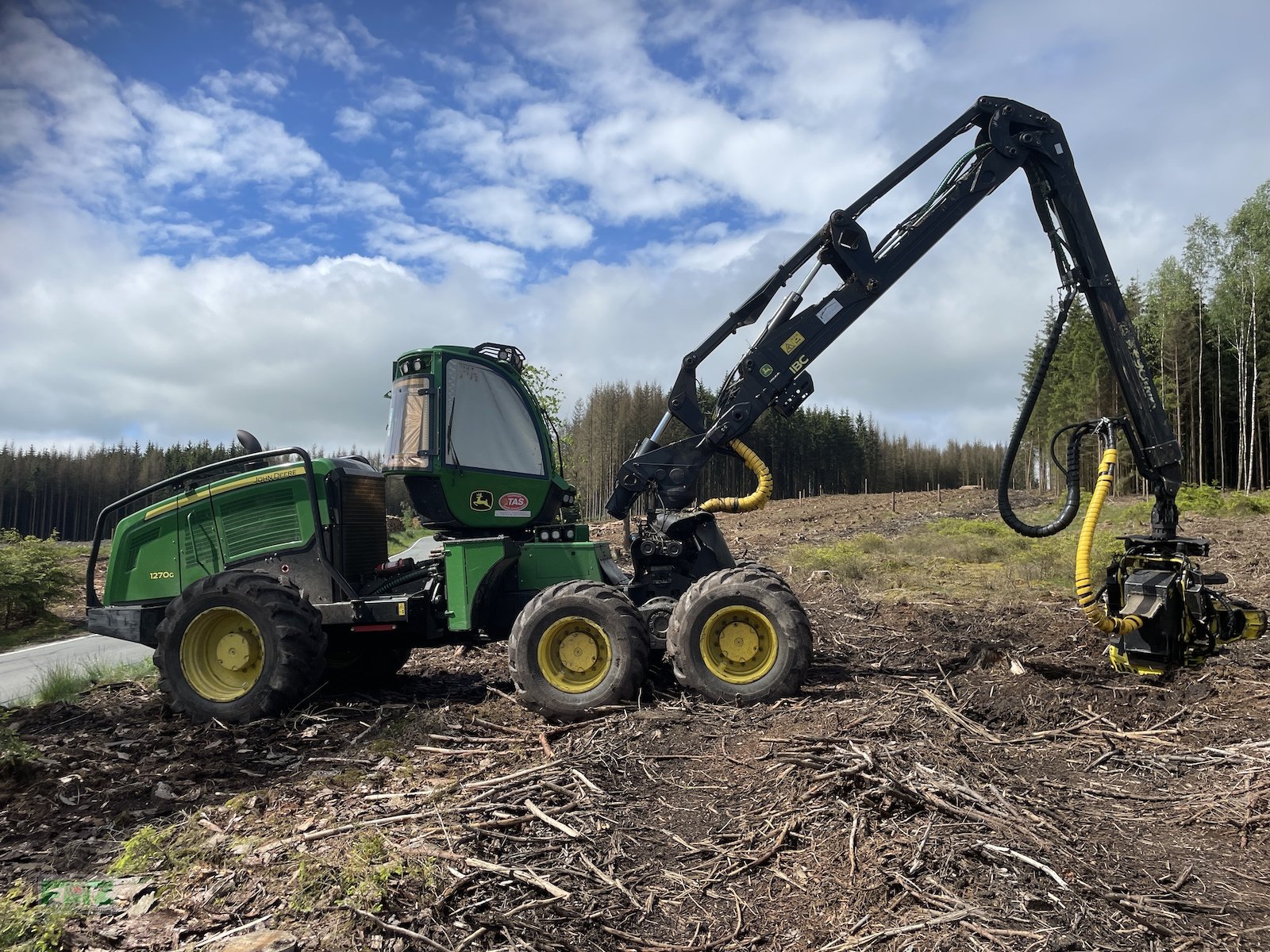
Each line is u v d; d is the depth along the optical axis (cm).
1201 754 435
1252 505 2178
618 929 283
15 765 469
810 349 619
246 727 567
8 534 1577
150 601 665
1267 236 3275
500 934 279
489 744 497
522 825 362
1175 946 262
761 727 478
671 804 381
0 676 934
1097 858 319
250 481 656
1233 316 3366
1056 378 4359
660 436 656
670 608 585
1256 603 853
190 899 314
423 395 616
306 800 416
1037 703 514
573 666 545
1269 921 276
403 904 293
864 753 391
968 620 841
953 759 401
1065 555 1341
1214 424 3575
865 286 617
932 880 296
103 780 464
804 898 295
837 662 679
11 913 296
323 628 618
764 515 3572
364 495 693
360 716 588
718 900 299
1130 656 534
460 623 591
